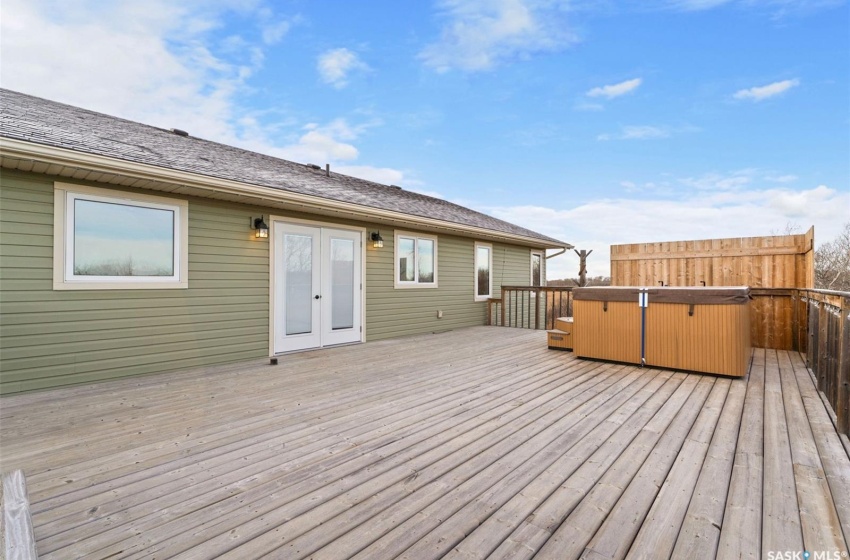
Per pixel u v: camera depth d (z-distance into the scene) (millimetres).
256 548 1726
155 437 2982
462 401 3801
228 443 2867
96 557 1678
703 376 4684
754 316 6598
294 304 6527
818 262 15531
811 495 2080
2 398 3994
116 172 4215
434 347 6914
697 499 2062
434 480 2301
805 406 3535
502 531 1824
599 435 2936
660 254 7672
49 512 2014
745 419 3227
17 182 4152
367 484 2266
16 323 4172
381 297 7953
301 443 2855
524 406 3631
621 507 2004
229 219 5738
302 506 2051
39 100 6219
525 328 9727
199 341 5449
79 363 4523
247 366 5449
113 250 4754
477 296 10375
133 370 4891
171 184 4734
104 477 2375
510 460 2545
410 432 3041
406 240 8500
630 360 5254
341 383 4508
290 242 6473
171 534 1828
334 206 6184
